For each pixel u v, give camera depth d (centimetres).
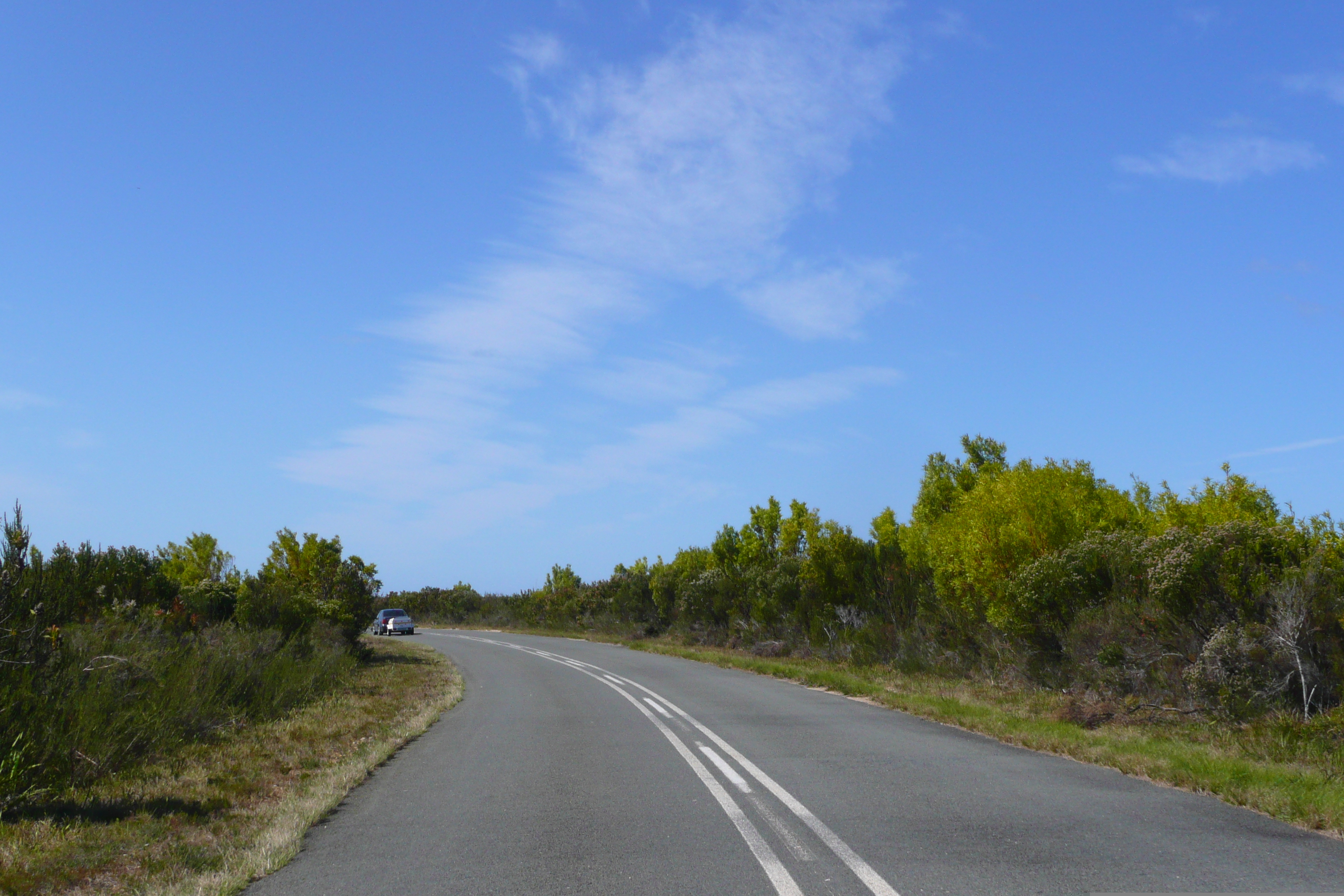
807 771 1015
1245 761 952
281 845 741
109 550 2147
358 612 3086
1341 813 708
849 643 2611
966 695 1728
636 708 1725
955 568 1925
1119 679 1364
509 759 1178
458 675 2572
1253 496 1496
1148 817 754
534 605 6078
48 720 967
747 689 2066
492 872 652
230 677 1619
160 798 953
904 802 832
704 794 907
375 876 657
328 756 1251
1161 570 1267
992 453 2512
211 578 3114
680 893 584
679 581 4234
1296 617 1107
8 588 946
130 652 1429
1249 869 597
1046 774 971
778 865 639
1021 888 569
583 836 748
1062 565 1594
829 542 2862
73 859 716
